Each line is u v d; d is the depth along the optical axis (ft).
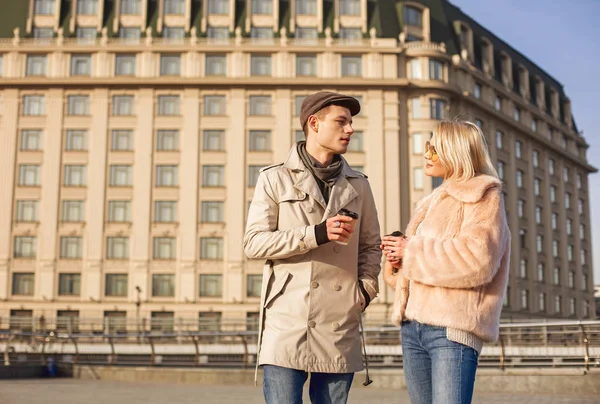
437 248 11.03
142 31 152.05
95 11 153.48
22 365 61.67
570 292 201.67
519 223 181.16
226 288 142.00
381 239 12.04
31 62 148.46
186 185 145.59
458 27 168.55
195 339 59.82
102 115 147.43
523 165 185.98
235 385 51.57
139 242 143.54
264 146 147.64
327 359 11.88
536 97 199.62
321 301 12.00
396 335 81.05
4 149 145.89
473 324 10.96
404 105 149.79
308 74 148.97
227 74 148.66
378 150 146.72
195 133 147.23
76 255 143.13
